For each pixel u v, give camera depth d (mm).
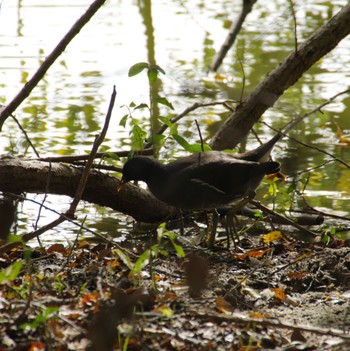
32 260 8625
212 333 6574
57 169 10281
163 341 6371
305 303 7574
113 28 19938
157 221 11227
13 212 11242
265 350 6359
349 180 12234
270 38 19406
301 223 10844
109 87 16578
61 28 19500
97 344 6289
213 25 20359
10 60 17562
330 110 15398
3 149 13195
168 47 18859
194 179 9422
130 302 6801
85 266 8484
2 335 6293
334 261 8445
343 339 6516
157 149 11359
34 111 15148
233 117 11844
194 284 7613
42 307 6410
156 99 10102
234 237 10109
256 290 7898
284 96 16234
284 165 12906
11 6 20859
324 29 11523
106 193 10727
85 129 14273
